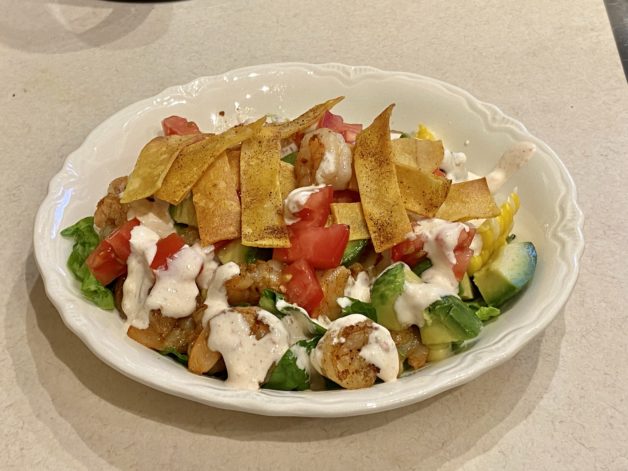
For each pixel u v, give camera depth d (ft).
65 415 0.88
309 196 0.96
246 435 0.85
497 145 1.18
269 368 0.86
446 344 0.90
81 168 1.12
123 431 0.86
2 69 1.57
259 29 1.70
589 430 0.85
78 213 1.08
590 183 1.23
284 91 1.31
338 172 1.01
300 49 1.62
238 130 1.03
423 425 0.87
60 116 1.43
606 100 1.43
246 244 0.92
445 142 1.24
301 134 1.10
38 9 1.78
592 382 0.91
